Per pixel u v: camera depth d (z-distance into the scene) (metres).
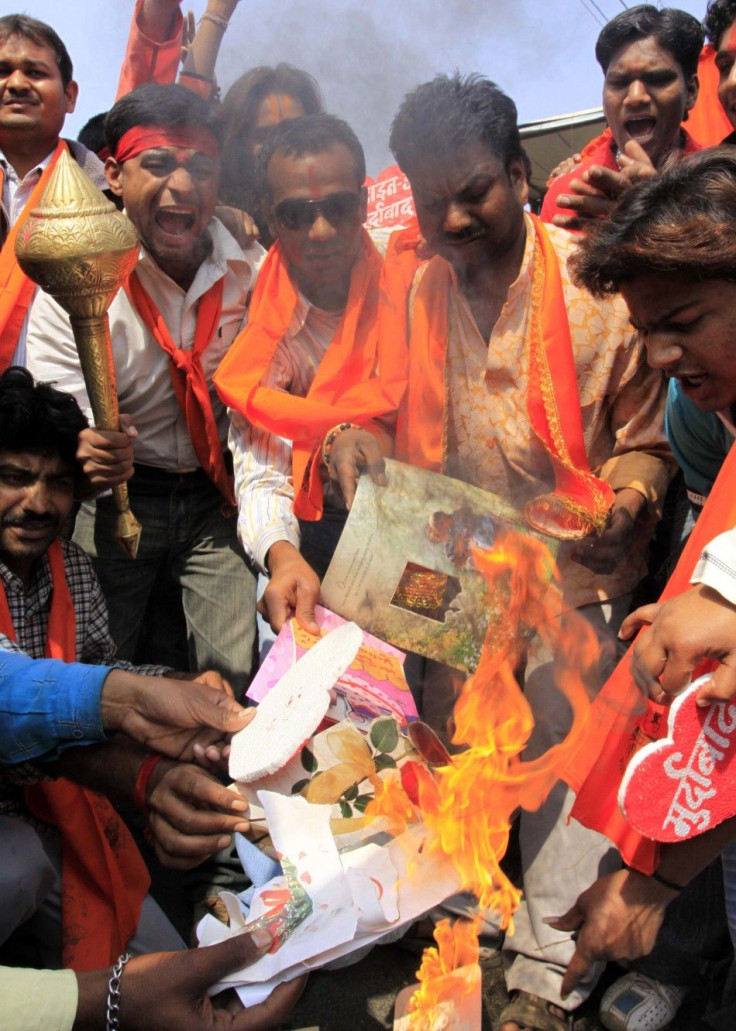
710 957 1.87
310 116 1.93
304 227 1.96
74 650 1.92
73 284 1.69
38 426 1.79
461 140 1.75
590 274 1.40
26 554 1.85
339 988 1.94
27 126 2.46
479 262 1.91
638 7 2.34
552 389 1.89
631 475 1.94
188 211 2.09
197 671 2.49
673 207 1.29
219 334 2.29
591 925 1.42
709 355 1.35
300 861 1.24
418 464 2.04
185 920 2.16
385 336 2.05
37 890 1.71
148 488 2.38
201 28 2.40
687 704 1.24
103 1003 1.25
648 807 1.27
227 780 1.54
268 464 2.08
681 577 1.45
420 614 1.69
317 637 1.58
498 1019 1.86
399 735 1.36
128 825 2.39
